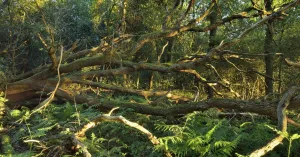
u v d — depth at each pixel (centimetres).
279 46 1159
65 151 495
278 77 1268
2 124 637
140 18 1362
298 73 1166
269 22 969
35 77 802
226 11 1314
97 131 607
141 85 1459
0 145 550
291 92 526
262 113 570
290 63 704
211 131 499
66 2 2031
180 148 498
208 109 664
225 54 845
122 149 559
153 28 1356
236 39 806
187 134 520
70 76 827
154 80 1484
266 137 539
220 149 478
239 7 1263
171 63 882
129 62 833
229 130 576
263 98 708
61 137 516
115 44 927
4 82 788
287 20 1104
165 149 491
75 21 2123
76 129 532
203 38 1510
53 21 1594
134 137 586
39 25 1440
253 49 1238
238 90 1231
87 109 720
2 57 1280
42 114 698
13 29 1429
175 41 1460
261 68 1288
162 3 1266
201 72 1295
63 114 709
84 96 778
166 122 686
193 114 588
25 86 797
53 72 795
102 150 506
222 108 675
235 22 1264
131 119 680
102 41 906
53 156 486
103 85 843
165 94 840
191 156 507
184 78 1433
